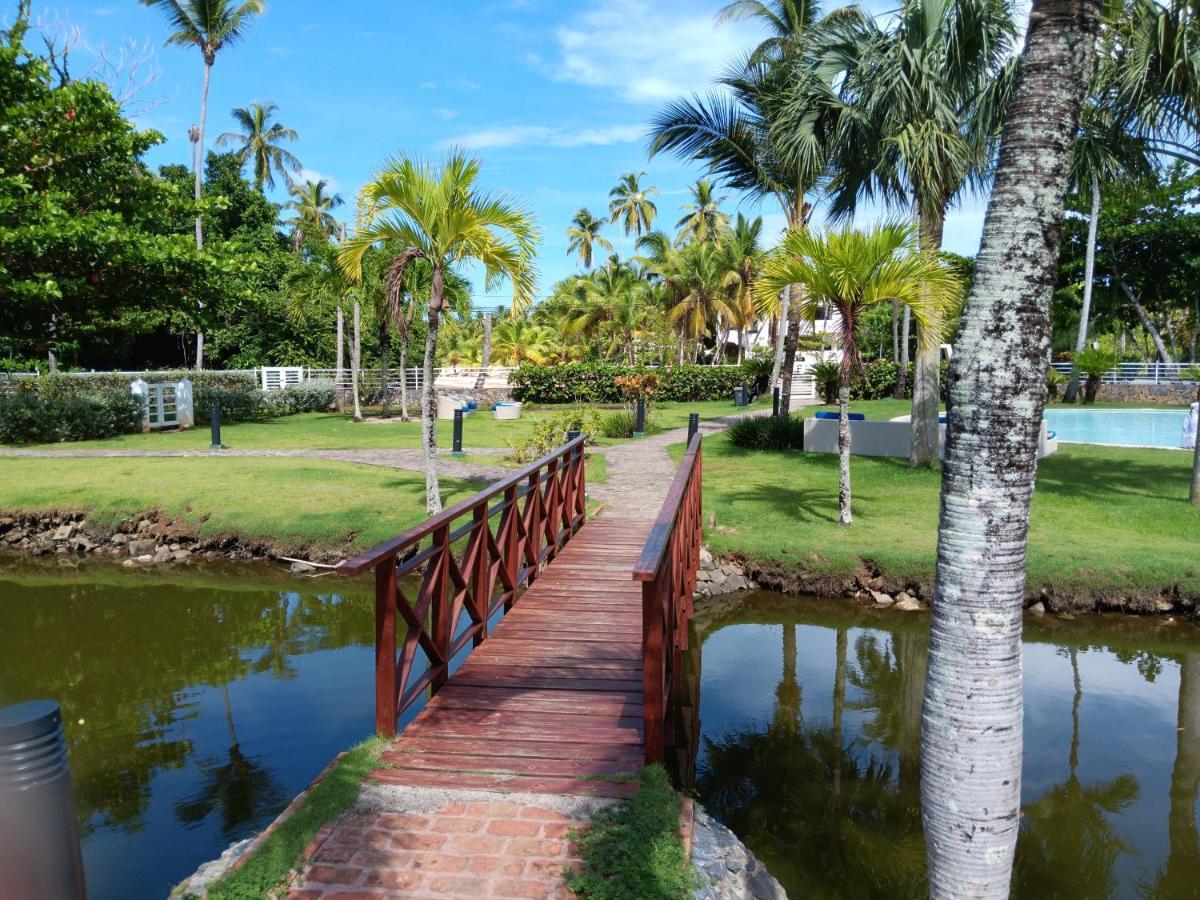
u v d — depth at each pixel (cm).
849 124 1212
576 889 298
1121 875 404
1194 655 704
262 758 529
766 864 415
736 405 2828
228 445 1853
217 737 561
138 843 431
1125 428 2267
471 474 1389
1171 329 4209
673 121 1805
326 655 728
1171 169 3072
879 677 669
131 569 1018
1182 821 453
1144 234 3238
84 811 466
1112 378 3075
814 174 1470
